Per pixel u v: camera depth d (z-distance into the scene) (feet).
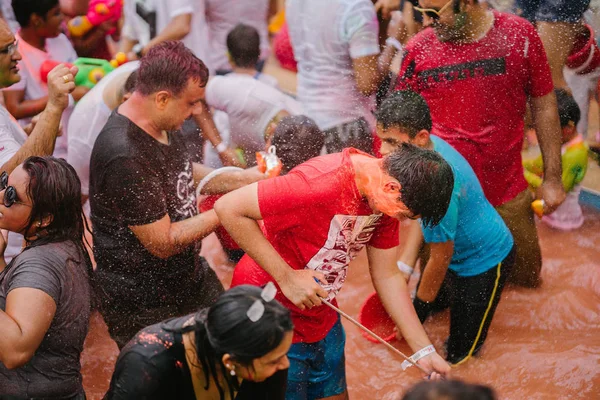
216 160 14.83
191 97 9.11
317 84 14.74
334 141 14.70
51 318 7.58
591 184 15.99
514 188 12.75
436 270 11.00
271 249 8.48
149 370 6.48
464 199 10.53
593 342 11.94
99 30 16.58
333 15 14.20
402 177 7.88
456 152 10.88
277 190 8.16
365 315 12.00
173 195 9.68
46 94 14.51
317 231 8.44
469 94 12.27
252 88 13.84
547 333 12.27
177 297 10.21
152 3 15.72
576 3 13.78
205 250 14.38
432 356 9.15
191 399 6.81
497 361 11.55
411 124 10.00
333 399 9.78
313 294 8.48
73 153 12.69
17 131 11.44
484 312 11.21
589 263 13.82
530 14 14.10
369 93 14.70
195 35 16.03
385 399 11.02
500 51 12.08
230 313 6.11
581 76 15.08
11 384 7.81
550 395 10.85
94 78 13.91
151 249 9.41
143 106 9.11
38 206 7.84
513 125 12.48
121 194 9.05
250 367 6.28
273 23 18.48
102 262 9.78
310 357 9.29
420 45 12.50
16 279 7.60
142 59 9.12
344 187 8.15
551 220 14.87
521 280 13.20
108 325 10.19
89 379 11.50
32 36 14.35
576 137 14.30
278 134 12.07
